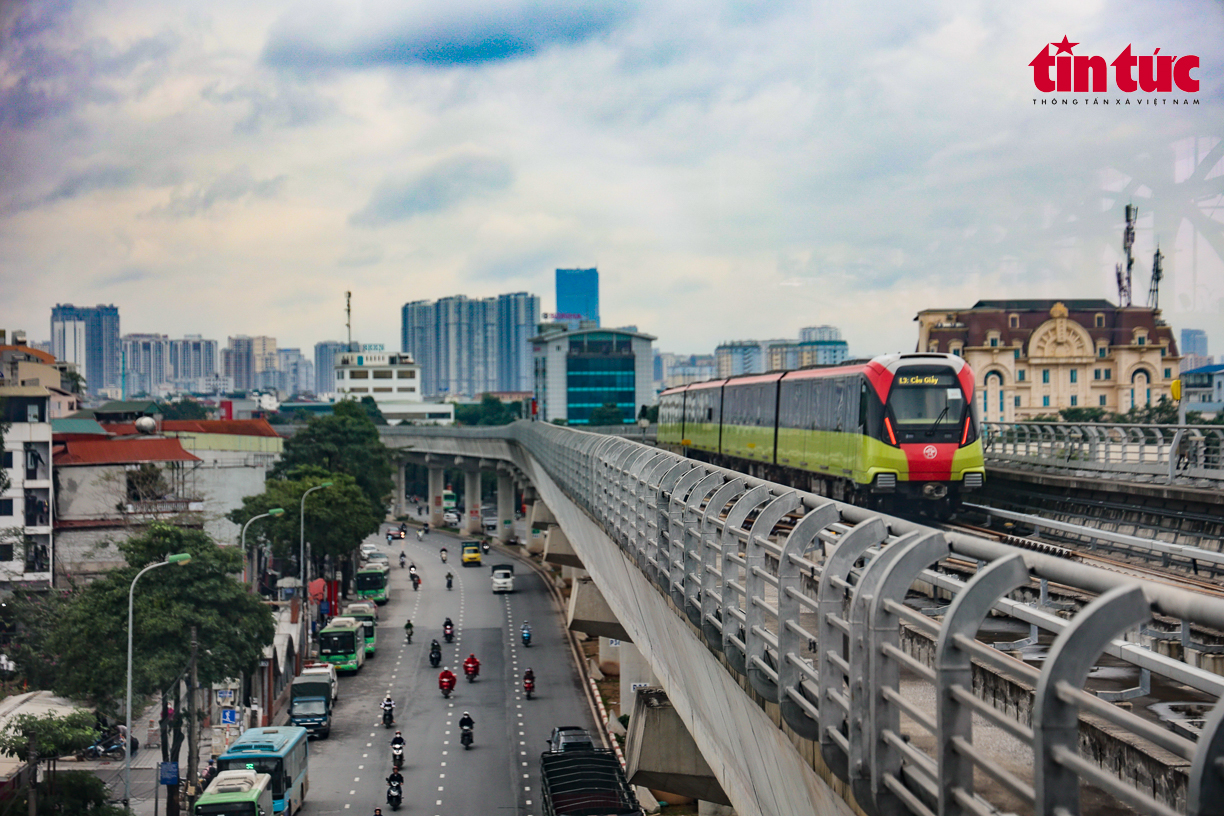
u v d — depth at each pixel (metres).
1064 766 5.39
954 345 69.38
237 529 69.44
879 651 7.70
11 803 30.55
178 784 35.78
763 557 11.96
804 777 11.52
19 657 45.94
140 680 38.06
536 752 46.22
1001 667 5.86
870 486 29.73
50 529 58.12
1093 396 69.50
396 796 39.16
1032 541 23.41
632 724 28.19
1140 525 26.73
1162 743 4.70
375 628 69.44
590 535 34.00
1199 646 10.91
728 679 15.16
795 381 37.72
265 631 42.72
